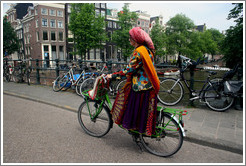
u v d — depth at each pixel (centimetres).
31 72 787
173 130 235
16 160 236
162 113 241
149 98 233
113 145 278
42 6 2600
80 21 2084
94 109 301
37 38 2741
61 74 643
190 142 291
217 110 401
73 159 241
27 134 309
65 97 546
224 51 1437
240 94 377
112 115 262
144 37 221
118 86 507
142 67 229
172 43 3416
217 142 273
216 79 412
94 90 277
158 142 256
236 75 429
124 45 2408
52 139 293
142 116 237
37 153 252
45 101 502
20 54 3334
